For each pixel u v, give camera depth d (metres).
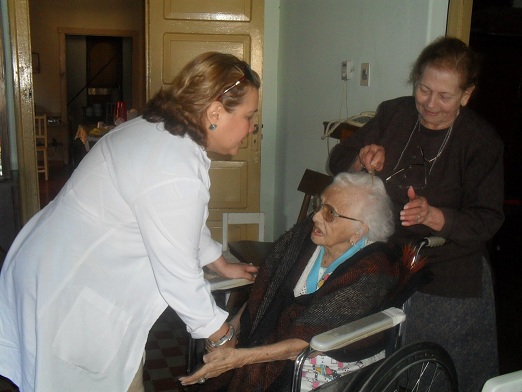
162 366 2.75
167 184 1.33
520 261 3.86
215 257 1.81
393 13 2.67
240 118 1.38
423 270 1.65
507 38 3.64
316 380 1.63
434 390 1.92
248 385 1.67
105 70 9.96
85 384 1.46
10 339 1.57
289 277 1.78
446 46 1.67
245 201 4.36
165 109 1.38
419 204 1.61
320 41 3.52
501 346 2.95
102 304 1.42
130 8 9.20
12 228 4.00
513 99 3.76
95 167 1.40
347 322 1.56
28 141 3.95
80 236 1.39
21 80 3.86
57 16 8.93
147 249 1.37
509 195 3.96
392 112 1.97
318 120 3.60
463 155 1.79
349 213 1.64
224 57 1.37
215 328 1.43
